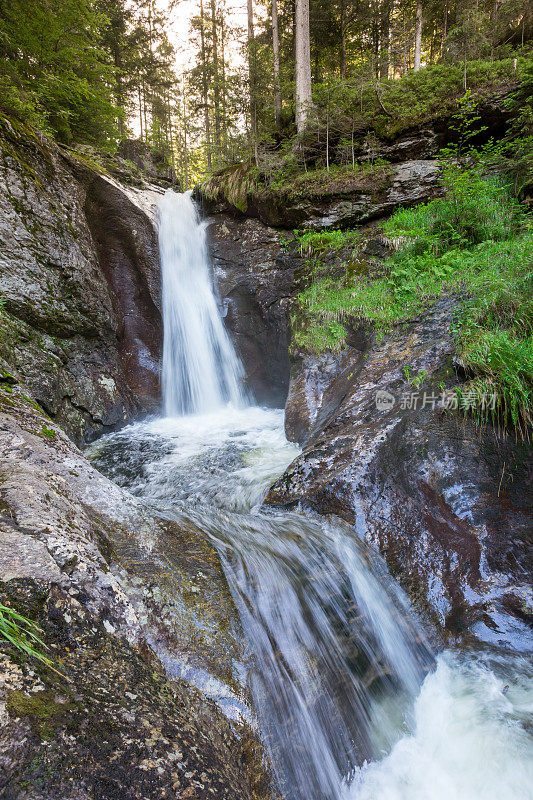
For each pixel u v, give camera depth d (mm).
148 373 8820
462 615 3291
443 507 3873
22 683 1286
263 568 3146
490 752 2521
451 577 3477
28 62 8672
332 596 3166
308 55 11000
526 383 4008
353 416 5141
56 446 3305
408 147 9195
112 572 2395
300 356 7289
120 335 8609
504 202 7441
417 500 3953
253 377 9500
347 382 6113
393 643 3104
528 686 2846
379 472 4191
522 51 10125
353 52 17688
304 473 4609
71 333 7145
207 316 9719
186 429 7762
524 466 3875
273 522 3947
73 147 9898
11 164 6598
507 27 12055
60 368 6516
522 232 6836
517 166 7406
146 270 9055
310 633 2861
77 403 6805
